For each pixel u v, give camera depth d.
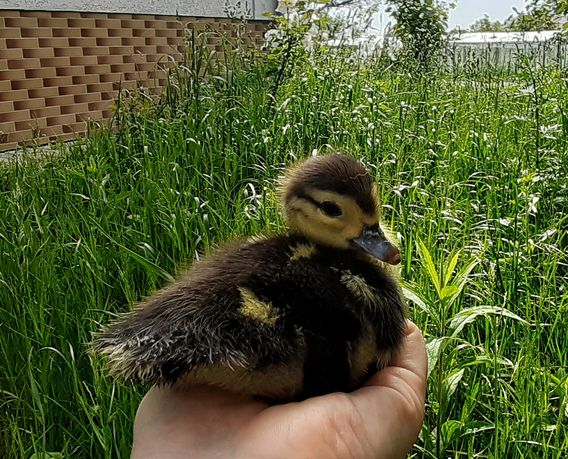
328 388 0.14
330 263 0.16
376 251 0.16
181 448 0.13
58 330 0.25
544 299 0.26
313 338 0.14
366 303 0.15
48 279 0.27
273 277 0.15
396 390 0.15
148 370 0.12
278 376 0.14
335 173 0.17
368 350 0.15
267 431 0.13
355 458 0.13
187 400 0.14
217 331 0.13
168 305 0.14
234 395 0.14
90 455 0.21
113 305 0.27
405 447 0.15
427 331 0.25
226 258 0.16
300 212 0.17
